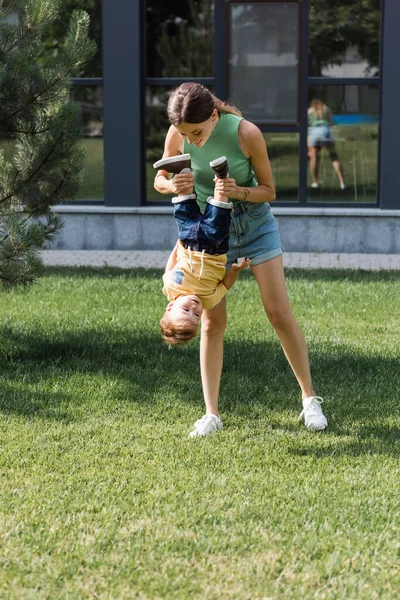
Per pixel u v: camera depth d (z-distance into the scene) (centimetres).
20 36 1323
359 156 2523
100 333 1560
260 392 1238
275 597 713
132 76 2502
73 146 1365
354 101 2502
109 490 910
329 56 2495
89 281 2038
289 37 2492
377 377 1303
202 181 1031
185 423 1118
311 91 2514
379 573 753
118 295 1889
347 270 2200
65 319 1667
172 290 984
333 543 801
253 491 910
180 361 1383
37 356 1416
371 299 1855
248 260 976
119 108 2520
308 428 1095
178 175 959
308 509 868
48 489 913
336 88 2505
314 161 2542
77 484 923
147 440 1052
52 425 1105
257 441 1050
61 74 1330
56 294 1898
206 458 997
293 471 965
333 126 2520
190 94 940
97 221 2567
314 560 771
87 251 2558
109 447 1030
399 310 1756
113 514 855
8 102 1321
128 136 2530
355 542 805
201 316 1078
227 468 971
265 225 1055
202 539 808
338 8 2469
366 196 2539
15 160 1364
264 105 2531
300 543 801
